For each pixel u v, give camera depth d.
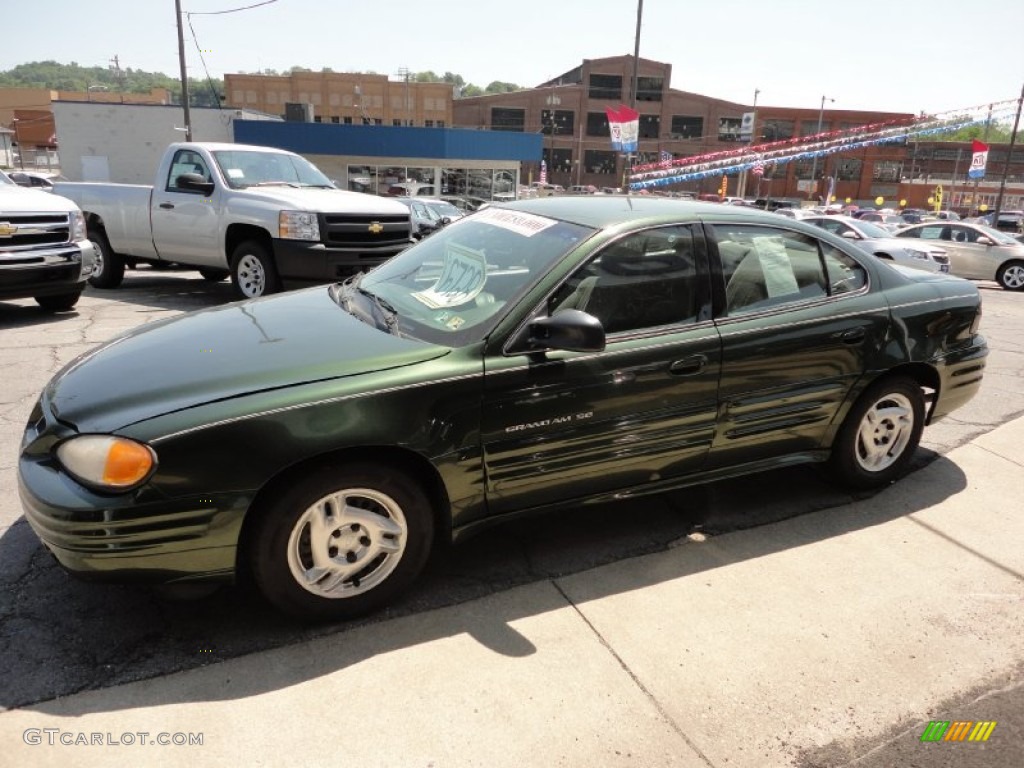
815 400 3.73
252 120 33.50
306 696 2.50
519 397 2.97
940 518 3.95
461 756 2.28
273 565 2.70
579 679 2.63
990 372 7.27
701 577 3.32
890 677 2.71
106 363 3.04
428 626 2.91
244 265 8.70
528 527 3.75
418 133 34.41
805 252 3.82
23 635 2.78
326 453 2.71
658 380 3.25
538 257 3.28
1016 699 2.62
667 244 3.42
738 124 82.38
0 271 7.14
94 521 2.47
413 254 3.98
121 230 9.80
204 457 2.52
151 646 2.74
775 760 2.32
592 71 82.31
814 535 3.74
